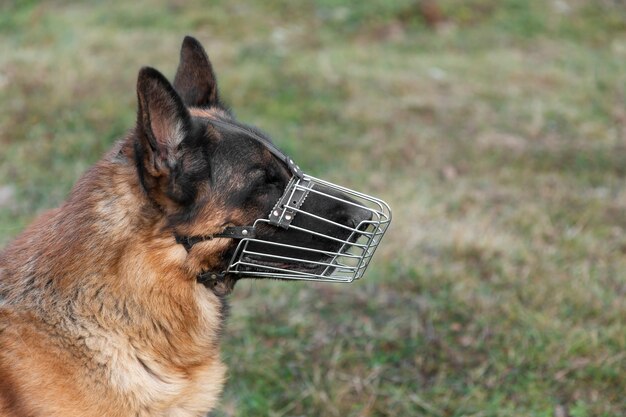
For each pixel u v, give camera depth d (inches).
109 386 124.6
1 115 333.1
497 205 286.0
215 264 133.6
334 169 310.3
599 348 194.5
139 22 487.8
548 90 414.6
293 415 177.9
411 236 251.6
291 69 402.3
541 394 180.4
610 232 266.4
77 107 342.3
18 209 266.7
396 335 203.6
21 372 118.8
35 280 126.6
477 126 361.7
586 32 530.0
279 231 135.6
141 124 118.8
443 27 517.3
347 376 188.5
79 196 130.0
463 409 175.9
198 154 128.7
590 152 337.4
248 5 520.7
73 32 449.4
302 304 218.1
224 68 402.3
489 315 209.5
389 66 433.1
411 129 353.4
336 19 509.7
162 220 127.0
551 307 212.8
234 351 195.5
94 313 124.7
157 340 129.9
